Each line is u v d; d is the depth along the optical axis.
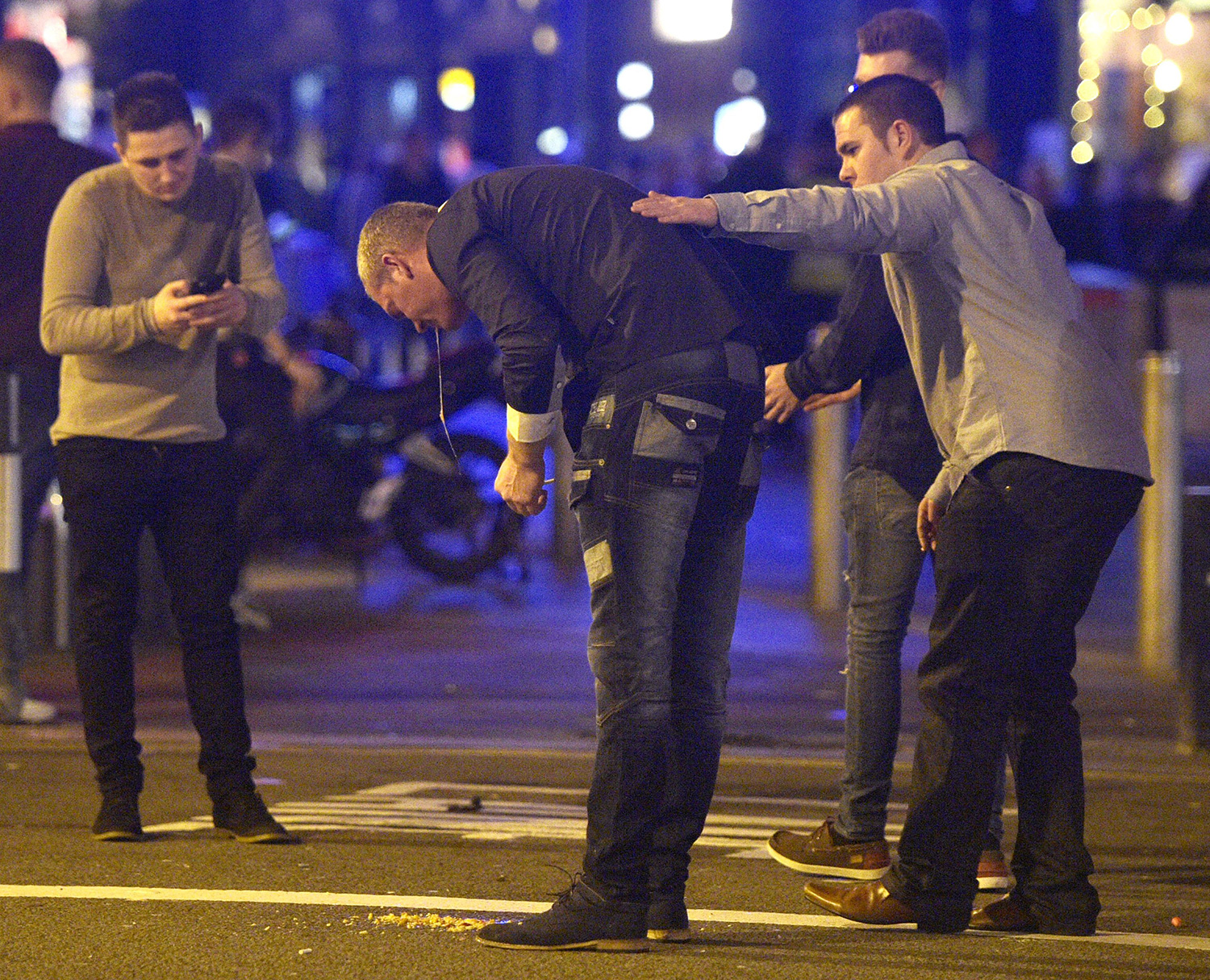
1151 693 23.78
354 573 34.41
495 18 91.44
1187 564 20.44
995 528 12.57
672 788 12.78
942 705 12.86
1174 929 13.23
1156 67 69.94
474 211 12.36
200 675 15.95
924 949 12.49
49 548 26.97
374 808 17.41
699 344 12.16
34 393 21.56
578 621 29.00
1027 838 13.12
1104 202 55.25
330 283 43.66
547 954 12.22
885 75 13.50
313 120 95.31
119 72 74.38
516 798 17.98
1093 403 12.52
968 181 12.70
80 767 19.25
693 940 12.71
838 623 28.67
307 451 30.78
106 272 16.08
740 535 12.84
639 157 66.19
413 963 12.00
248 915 13.25
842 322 14.66
